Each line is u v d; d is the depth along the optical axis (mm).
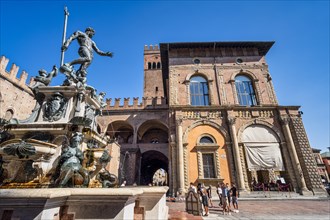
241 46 28125
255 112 23484
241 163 21141
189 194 11008
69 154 5953
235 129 22500
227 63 27266
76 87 8789
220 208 14070
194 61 27625
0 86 26234
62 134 7695
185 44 27750
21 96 29469
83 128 7871
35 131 7855
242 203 16500
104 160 7965
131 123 30562
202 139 22656
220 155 21578
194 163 21328
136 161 27672
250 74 26391
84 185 5625
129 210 3732
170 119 23672
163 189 5625
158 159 38094
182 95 25359
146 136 36531
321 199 18062
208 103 25281
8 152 6418
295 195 19250
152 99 31938
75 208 3387
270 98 24688
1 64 26406
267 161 21234
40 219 2754
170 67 27109
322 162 54125
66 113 8516
